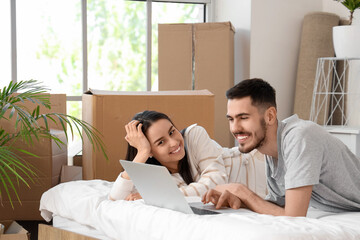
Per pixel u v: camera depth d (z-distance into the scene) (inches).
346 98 161.9
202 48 161.0
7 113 124.6
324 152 59.8
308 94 164.1
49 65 171.0
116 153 104.0
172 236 55.1
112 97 103.4
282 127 62.4
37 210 126.6
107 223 66.6
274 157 65.3
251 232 48.6
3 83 165.8
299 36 171.9
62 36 171.8
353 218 58.5
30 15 167.8
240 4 170.9
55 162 129.7
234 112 61.7
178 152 83.8
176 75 162.6
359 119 156.7
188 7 186.2
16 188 125.5
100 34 176.1
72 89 173.8
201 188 80.8
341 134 140.9
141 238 59.8
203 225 53.2
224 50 159.9
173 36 162.2
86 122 101.9
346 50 144.3
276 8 168.2
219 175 83.5
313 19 164.4
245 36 168.2
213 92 161.2
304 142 58.8
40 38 169.5
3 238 85.7
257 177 93.5
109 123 103.4
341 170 61.5
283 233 47.9
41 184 126.3
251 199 66.3
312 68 163.8
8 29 165.2
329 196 63.1
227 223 51.8
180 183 86.2
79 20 173.5
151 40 181.6
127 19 179.2
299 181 57.9
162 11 183.2
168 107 107.3
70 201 76.0
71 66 173.5
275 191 70.2
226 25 159.5
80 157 146.0
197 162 89.1
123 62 179.6
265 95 61.4
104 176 103.4
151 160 87.3
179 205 60.2
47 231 81.6
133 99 104.7
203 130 91.0
